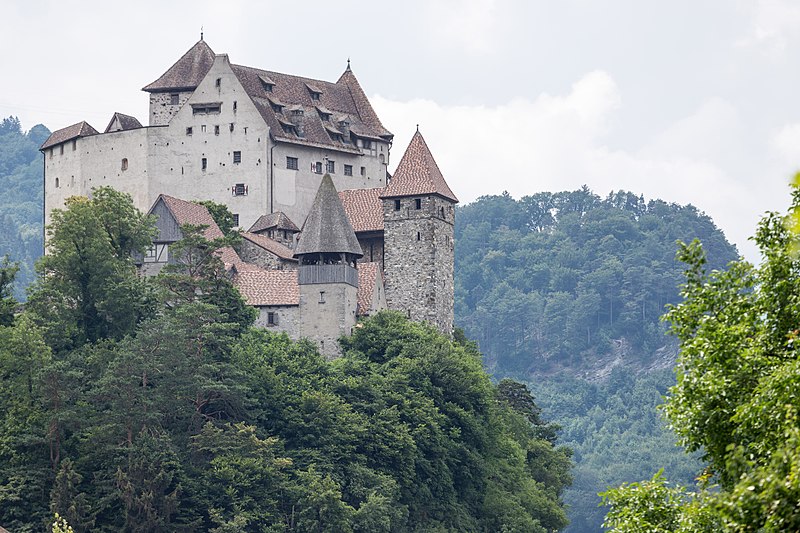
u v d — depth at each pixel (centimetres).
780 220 12181
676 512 12406
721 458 11606
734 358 11719
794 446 9675
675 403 12012
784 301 11919
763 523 9725
